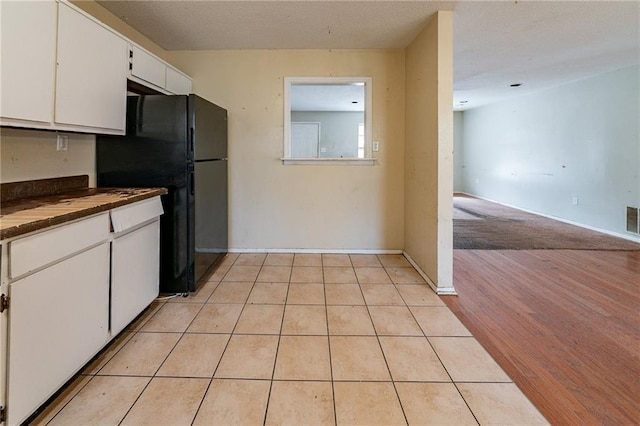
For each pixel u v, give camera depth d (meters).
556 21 3.08
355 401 1.62
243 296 2.84
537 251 4.21
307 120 9.12
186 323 2.37
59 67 1.87
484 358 1.98
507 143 7.63
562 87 5.88
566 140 5.82
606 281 3.21
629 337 2.21
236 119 3.96
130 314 2.18
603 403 1.61
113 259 1.98
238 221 4.09
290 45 3.72
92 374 1.80
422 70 3.28
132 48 2.57
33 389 1.41
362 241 4.11
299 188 4.06
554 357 1.99
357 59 3.90
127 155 2.71
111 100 2.33
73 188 2.43
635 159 4.61
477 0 2.66
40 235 1.43
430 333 2.26
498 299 2.81
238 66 3.90
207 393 1.67
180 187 2.74
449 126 2.87
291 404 1.60
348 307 2.65
